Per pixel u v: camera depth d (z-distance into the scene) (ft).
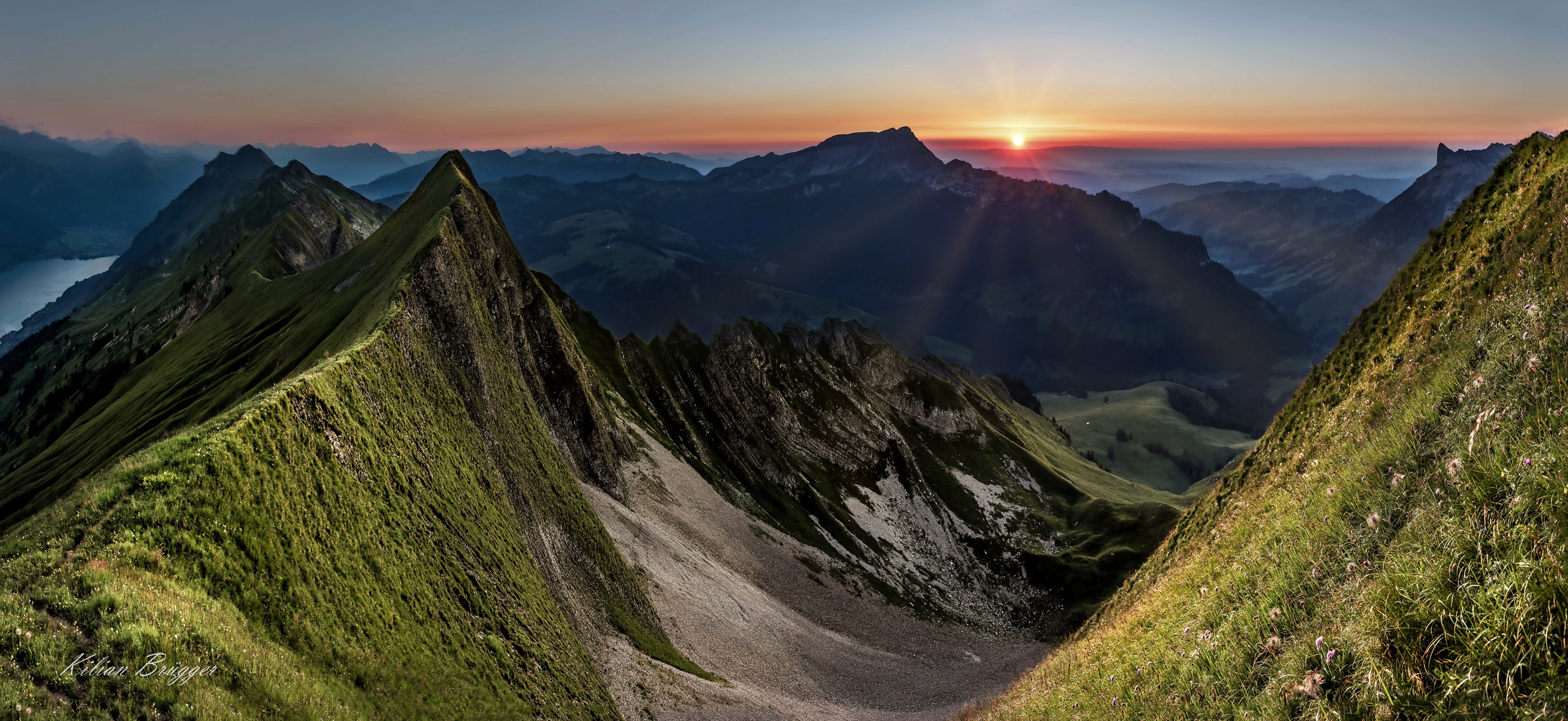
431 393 200.13
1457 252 118.73
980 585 492.13
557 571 215.72
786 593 368.89
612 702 175.32
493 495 199.82
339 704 90.27
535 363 341.21
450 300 250.98
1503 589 36.58
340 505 127.03
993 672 375.04
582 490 291.38
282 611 98.78
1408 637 40.24
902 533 518.78
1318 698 44.09
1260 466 138.62
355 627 110.32
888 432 599.16
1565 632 33.01
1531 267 76.23
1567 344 51.01
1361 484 64.03
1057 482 636.89
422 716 106.32
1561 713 30.66
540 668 154.61
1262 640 57.26
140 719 68.54
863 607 399.24
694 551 341.82
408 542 141.59
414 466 163.94
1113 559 497.05
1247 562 75.66
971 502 577.84
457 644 133.80
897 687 315.37
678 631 260.21
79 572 81.15
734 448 504.02
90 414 529.45
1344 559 57.06
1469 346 72.54
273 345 370.12
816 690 280.51
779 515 458.09
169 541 91.97
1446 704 36.27
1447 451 55.52
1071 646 145.79
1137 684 72.38
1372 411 92.84
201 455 103.86
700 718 199.31
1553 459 39.60
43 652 69.72
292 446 123.24
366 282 336.90
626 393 469.16
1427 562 43.09
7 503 340.80
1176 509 531.50
